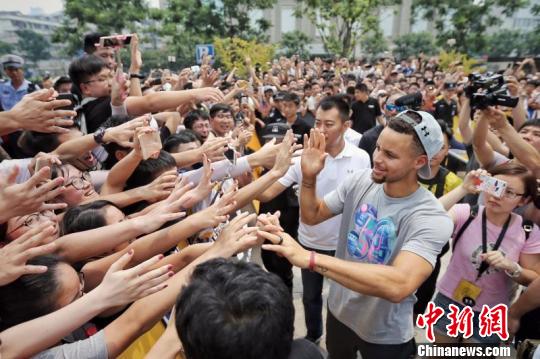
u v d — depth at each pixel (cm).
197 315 79
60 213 195
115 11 2308
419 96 401
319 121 255
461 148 472
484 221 204
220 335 76
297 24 3675
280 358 82
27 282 118
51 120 158
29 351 103
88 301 109
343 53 2328
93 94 282
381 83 1062
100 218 167
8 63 587
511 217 201
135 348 157
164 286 118
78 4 2225
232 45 1422
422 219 153
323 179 267
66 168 193
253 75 747
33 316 120
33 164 176
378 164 154
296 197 299
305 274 267
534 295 188
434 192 277
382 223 166
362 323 180
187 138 284
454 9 2706
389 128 151
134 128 196
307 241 271
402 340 182
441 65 1797
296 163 254
